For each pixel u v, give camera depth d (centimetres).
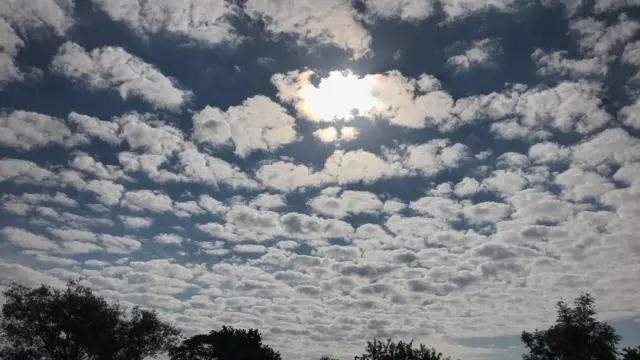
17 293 5850
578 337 5812
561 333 5900
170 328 6569
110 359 6084
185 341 7556
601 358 5675
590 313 5959
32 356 5925
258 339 8006
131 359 6250
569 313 6031
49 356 5981
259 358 7650
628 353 5712
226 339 7781
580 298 6031
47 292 6025
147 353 6381
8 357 5831
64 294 6078
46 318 5831
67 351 5934
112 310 6231
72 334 5812
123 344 6153
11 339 5791
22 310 5784
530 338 6225
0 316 5766
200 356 7581
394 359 5691
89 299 6109
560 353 5888
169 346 6581
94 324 5912
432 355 5709
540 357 6081
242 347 7694
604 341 5788
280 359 7981
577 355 5725
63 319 5800
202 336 7794
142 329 6259
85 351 5994
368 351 5788
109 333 5962
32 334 5841
